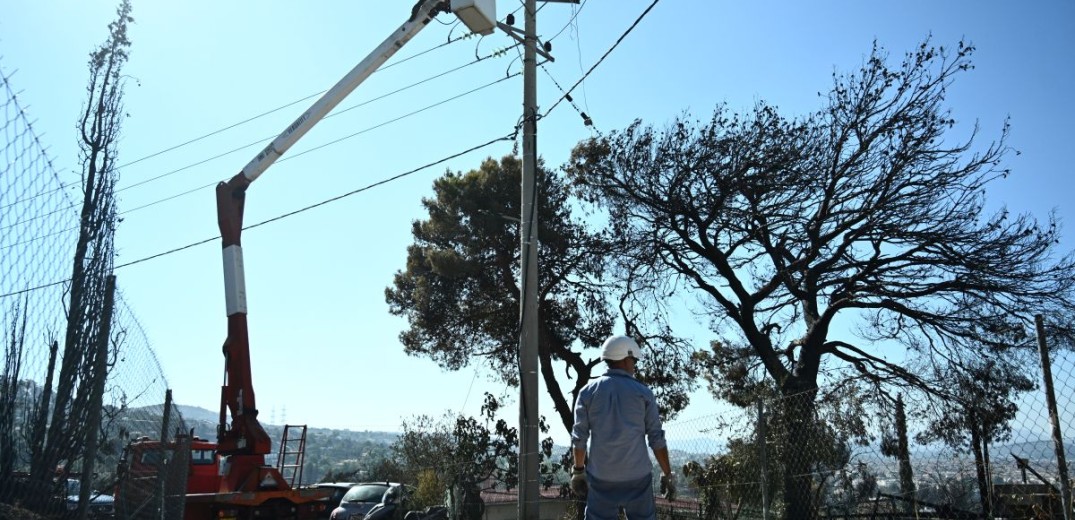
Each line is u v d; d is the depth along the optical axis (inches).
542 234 828.6
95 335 300.5
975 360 571.5
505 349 903.1
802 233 637.9
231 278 634.2
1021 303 562.9
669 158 664.4
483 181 882.1
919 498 345.4
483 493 836.0
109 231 341.7
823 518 380.2
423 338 953.5
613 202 715.4
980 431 417.4
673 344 788.6
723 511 405.1
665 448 182.4
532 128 455.5
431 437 1203.2
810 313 654.5
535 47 469.1
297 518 634.2
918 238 591.8
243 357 628.1
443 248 912.9
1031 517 281.6
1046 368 222.4
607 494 177.6
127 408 343.9
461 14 434.9
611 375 186.9
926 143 587.5
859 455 369.4
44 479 265.9
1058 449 216.2
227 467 614.9
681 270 691.4
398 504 696.4
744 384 725.3
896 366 549.6
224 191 645.9
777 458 409.1
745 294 657.6
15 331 232.1
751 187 629.0
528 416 409.4
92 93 412.8
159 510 366.3
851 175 608.4
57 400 282.7
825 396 480.4
